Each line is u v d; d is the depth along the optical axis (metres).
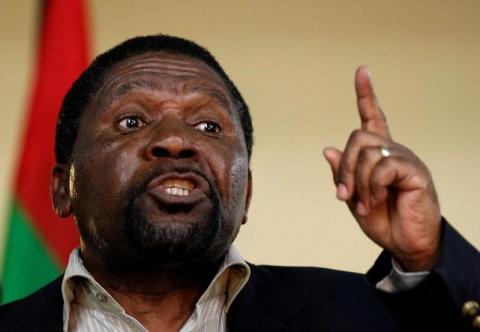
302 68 3.89
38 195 2.53
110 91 1.54
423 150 3.87
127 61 1.58
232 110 1.56
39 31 2.71
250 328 1.51
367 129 1.29
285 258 3.77
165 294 1.52
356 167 1.21
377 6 3.94
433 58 3.91
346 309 1.61
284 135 3.85
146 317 1.53
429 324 1.29
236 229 1.50
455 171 3.85
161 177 1.40
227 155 1.48
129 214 1.41
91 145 1.50
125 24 3.92
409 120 3.88
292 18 3.93
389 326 1.57
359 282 1.68
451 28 3.93
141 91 1.51
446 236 1.28
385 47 3.91
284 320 1.53
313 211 3.80
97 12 3.92
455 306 1.26
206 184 1.42
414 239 1.26
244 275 1.52
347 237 3.78
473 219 3.83
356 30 3.92
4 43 3.91
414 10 3.94
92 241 1.49
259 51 3.91
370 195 1.21
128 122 1.50
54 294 1.56
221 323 1.54
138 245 1.41
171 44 1.62
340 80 3.88
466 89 3.89
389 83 3.90
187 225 1.40
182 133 1.45
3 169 3.81
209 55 1.66
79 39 2.69
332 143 3.84
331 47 3.91
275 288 1.59
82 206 1.51
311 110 3.87
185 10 3.94
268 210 3.80
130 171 1.44
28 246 2.49
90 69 1.63
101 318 1.51
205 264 1.49
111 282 1.52
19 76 3.89
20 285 2.47
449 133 3.88
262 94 3.88
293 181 3.82
